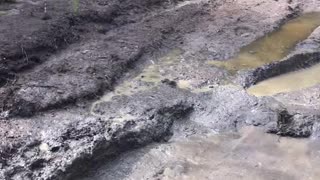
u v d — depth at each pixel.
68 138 3.90
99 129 4.04
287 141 4.32
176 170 3.92
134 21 6.03
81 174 3.76
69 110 4.30
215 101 4.63
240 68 5.23
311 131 4.39
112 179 3.80
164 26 5.94
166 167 3.95
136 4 6.38
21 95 4.33
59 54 5.14
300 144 4.29
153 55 5.31
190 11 6.45
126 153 4.05
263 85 5.03
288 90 4.96
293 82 5.13
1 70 4.64
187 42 5.67
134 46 5.36
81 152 3.75
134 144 4.11
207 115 4.50
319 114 4.53
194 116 4.49
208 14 6.44
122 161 3.97
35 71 4.78
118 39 5.50
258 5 6.80
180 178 3.85
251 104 4.61
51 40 5.23
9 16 5.68
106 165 3.92
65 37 5.37
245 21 6.32
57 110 4.28
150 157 4.04
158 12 6.39
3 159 3.64
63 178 3.62
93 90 4.55
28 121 4.09
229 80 5.01
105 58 5.05
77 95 4.45
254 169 3.99
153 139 4.21
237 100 4.65
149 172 3.89
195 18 6.28
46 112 4.23
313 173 3.98
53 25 5.48
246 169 3.98
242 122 4.45
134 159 4.00
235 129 4.40
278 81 5.13
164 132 4.28
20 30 5.33
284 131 4.37
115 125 4.11
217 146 4.20
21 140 3.85
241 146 4.22
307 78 5.23
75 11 5.84
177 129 4.36
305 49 5.68
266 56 5.52
